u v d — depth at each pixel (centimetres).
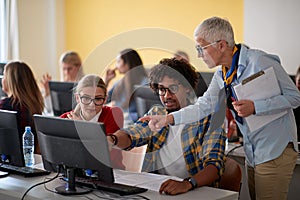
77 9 768
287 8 598
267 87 287
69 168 273
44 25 758
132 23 723
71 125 264
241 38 642
